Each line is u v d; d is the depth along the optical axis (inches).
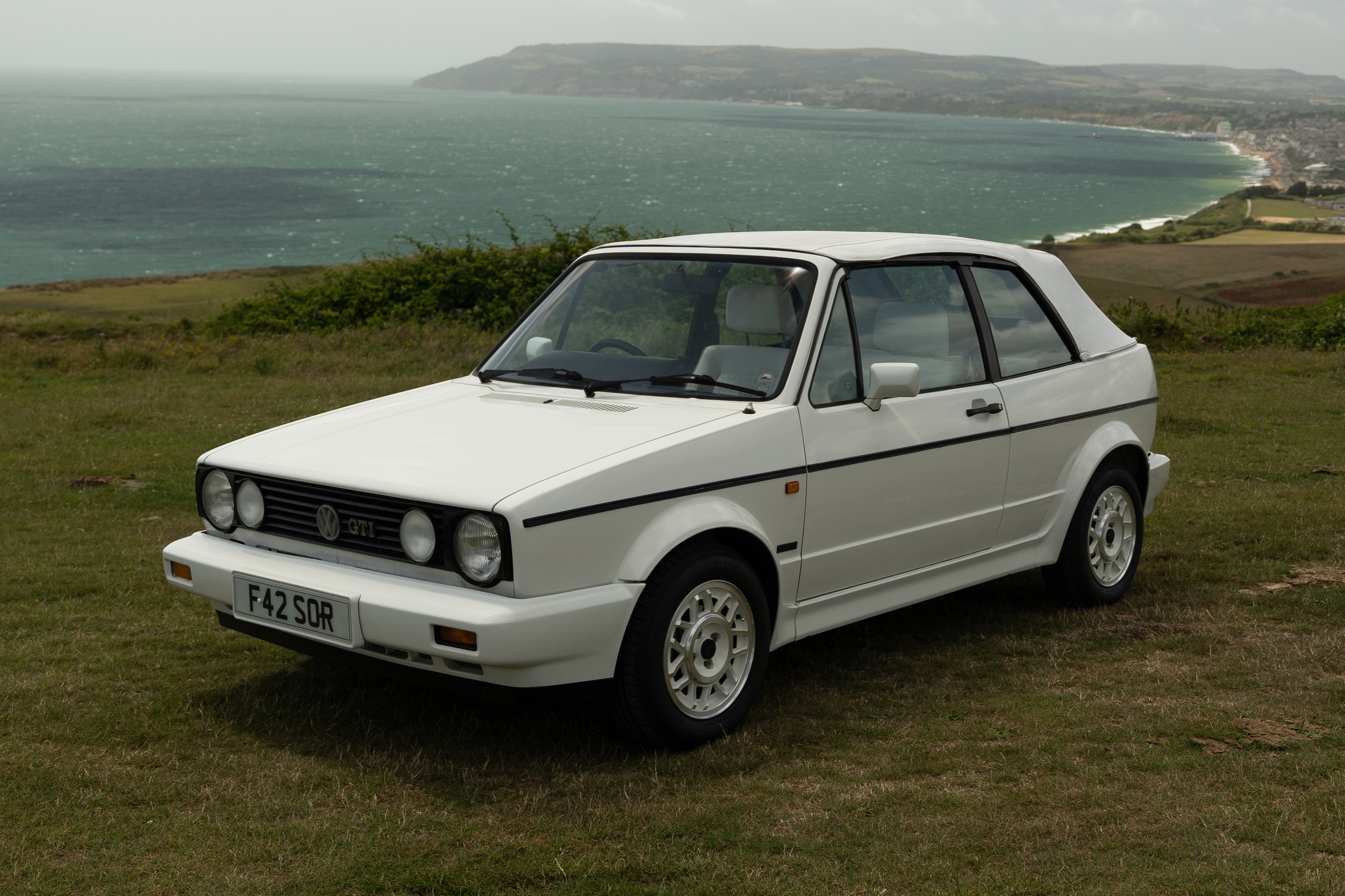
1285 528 273.0
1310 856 116.7
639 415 159.0
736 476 152.3
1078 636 198.1
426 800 134.3
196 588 158.9
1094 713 159.3
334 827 126.4
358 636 139.5
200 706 165.3
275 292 929.5
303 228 5128.0
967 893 111.0
